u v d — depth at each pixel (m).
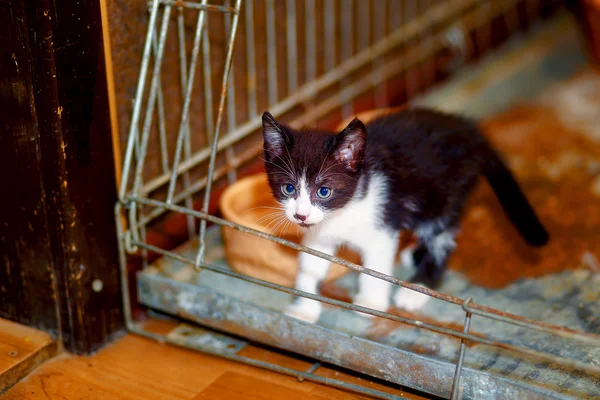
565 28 1.32
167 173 0.89
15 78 0.77
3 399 0.78
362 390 0.77
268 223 0.87
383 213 0.83
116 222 0.83
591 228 0.96
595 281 0.88
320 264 0.85
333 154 0.80
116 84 0.84
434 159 0.85
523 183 1.04
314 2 1.06
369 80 1.13
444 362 0.75
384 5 1.14
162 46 0.81
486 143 0.89
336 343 0.79
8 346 0.82
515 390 0.73
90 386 0.80
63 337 0.84
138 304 0.89
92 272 0.82
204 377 0.81
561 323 0.83
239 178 0.99
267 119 0.80
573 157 1.09
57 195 0.79
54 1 0.74
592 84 1.27
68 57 0.76
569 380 0.76
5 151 0.79
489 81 1.21
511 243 0.94
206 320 0.84
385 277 0.73
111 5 0.81
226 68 0.79
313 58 1.08
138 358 0.83
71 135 0.78
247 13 0.97
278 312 0.81
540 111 1.21
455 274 0.90
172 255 0.81
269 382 0.80
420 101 1.17
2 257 0.84
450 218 0.87
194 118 0.93
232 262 0.89
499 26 1.29
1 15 0.75
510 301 0.86
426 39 1.20
